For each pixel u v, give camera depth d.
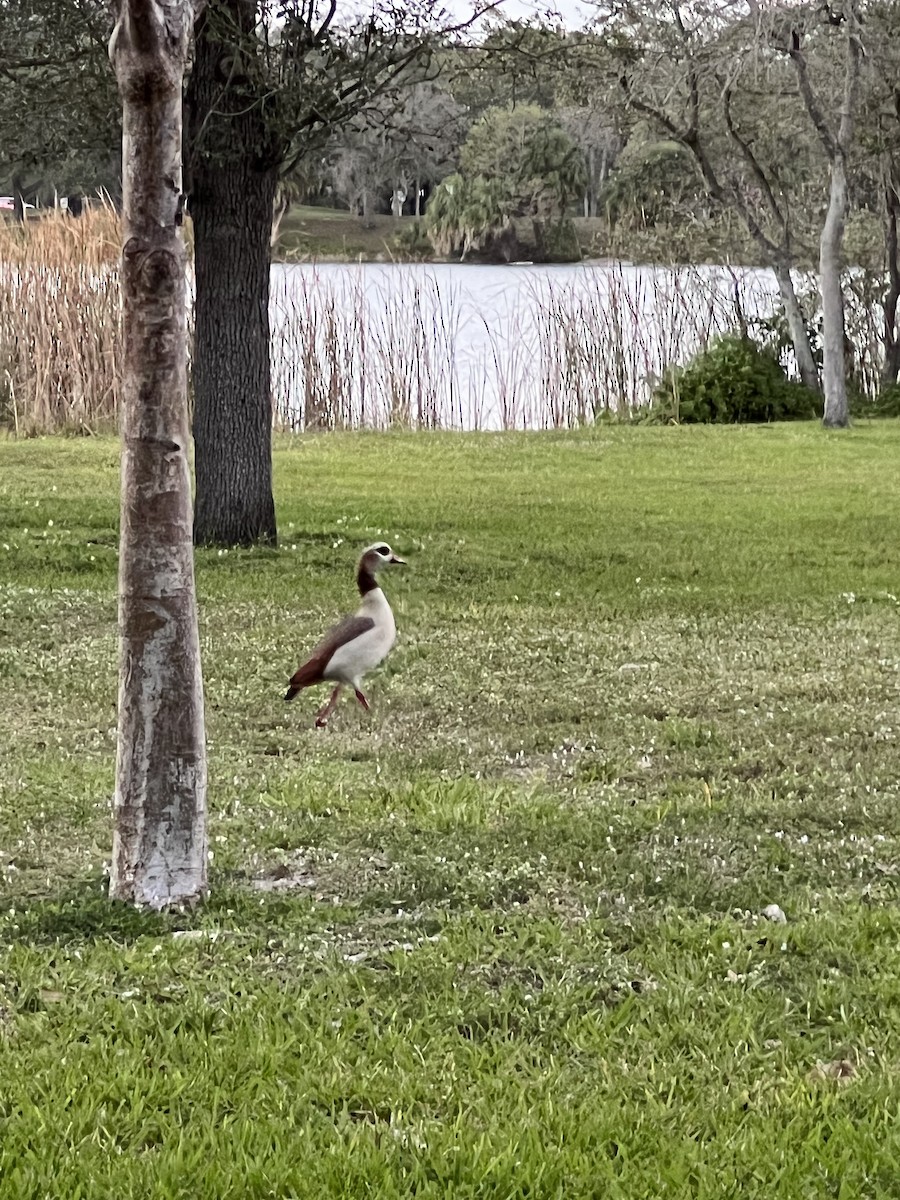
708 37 29.17
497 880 6.87
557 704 10.27
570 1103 4.88
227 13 14.06
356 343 29.34
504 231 48.03
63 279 26.20
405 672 11.14
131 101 6.06
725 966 5.96
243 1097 4.88
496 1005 5.56
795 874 7.07
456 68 16.72
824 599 14.01
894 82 31.45
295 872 7.09
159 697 6.44
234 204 15.78
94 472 21.56
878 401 32.94
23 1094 4.80
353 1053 5.19
